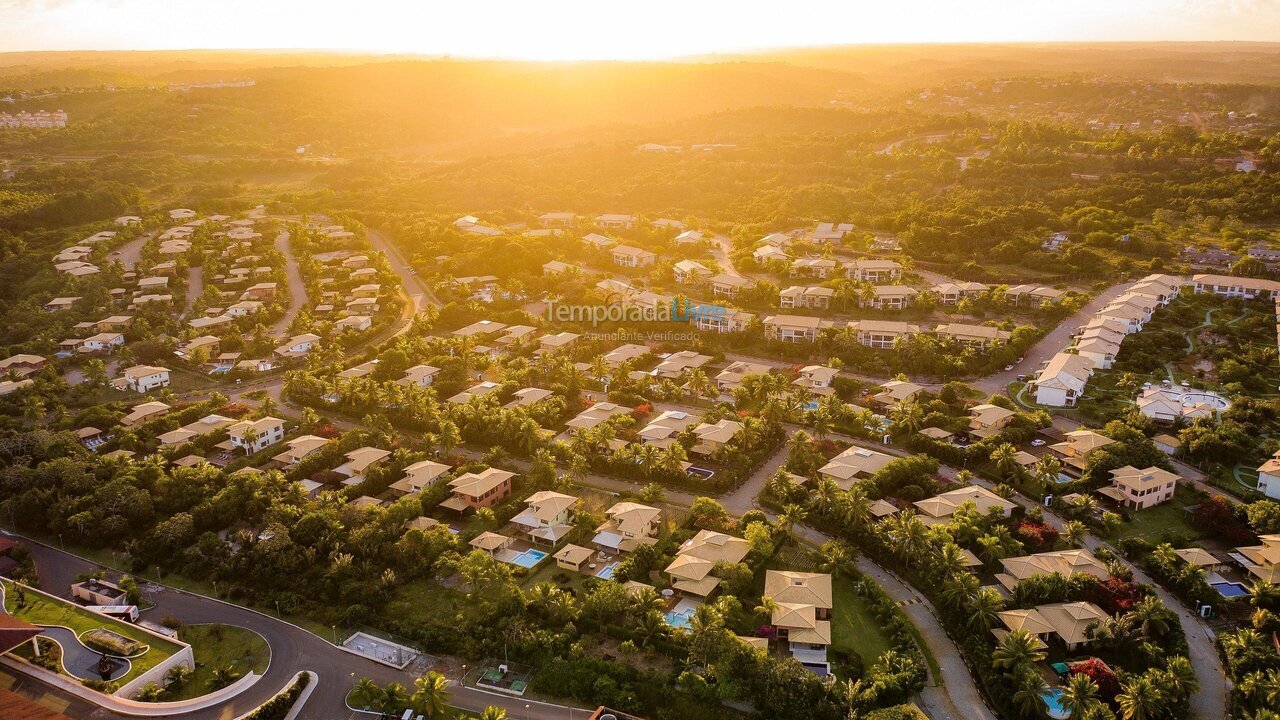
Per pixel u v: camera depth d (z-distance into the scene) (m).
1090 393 196.88
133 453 174.00
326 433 187.00
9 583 130.00
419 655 118.00
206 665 116.38
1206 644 115.00
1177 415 178.88
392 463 167.50
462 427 185.25
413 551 135.00
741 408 198.62
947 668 112.44
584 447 172.38
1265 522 137.75
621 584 126.56
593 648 116.75
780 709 102.62
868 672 108.75
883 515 144.38
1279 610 119.31
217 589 133.00
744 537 140.25
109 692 106.69
